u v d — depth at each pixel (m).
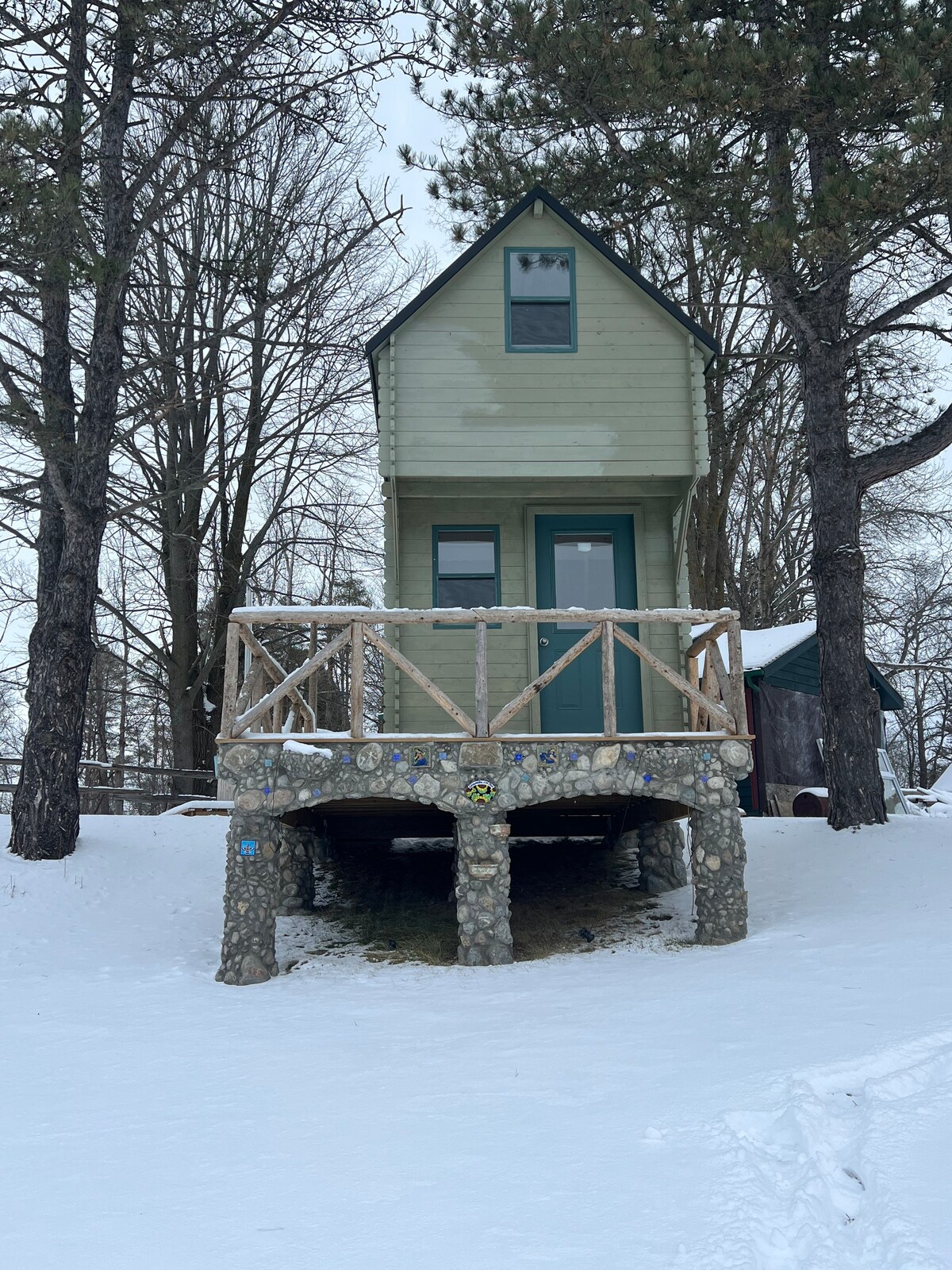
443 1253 3.71
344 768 9.90
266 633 24.94
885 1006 6.53
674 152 12.18
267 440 22.97
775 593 29.97
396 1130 5.12
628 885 12.46
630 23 12.45
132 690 30.20
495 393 12.29
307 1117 5.44
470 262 12.55
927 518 27.03
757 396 22.91
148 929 11.35
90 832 14.10
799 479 29.97
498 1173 4.42
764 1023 6.49
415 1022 7.62
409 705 12.38
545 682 10.09
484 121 17.59
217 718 23.36
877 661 31.59
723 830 9.97
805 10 12.41
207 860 13.49
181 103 14.45
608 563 12.92
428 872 13.39
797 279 12.35
